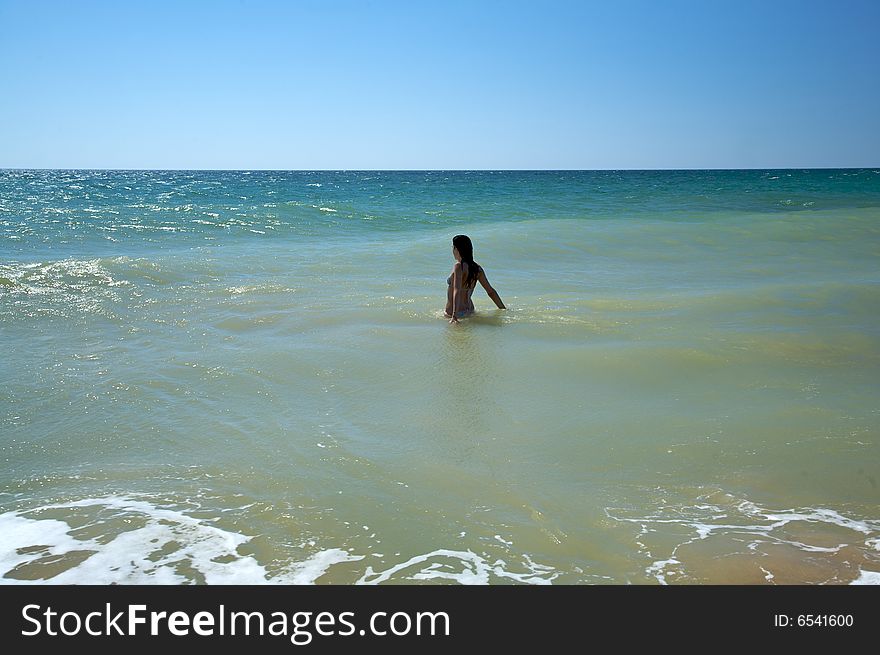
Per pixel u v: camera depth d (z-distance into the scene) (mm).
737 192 33750
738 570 3219
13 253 12031
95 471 4211
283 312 8250
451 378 5941
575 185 45219
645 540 3469
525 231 15266
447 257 12422
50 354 6582
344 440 4672
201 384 5793
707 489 3998
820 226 16688
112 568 3223
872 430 4805
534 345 6906
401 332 7387
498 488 4000
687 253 13492
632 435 4758
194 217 17672
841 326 7527
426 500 3861
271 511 3736
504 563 3287
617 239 14703
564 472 4211
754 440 4660
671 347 6711
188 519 3654
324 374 6059
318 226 17172
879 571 3203
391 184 48969
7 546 3381
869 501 3863
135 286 9539
